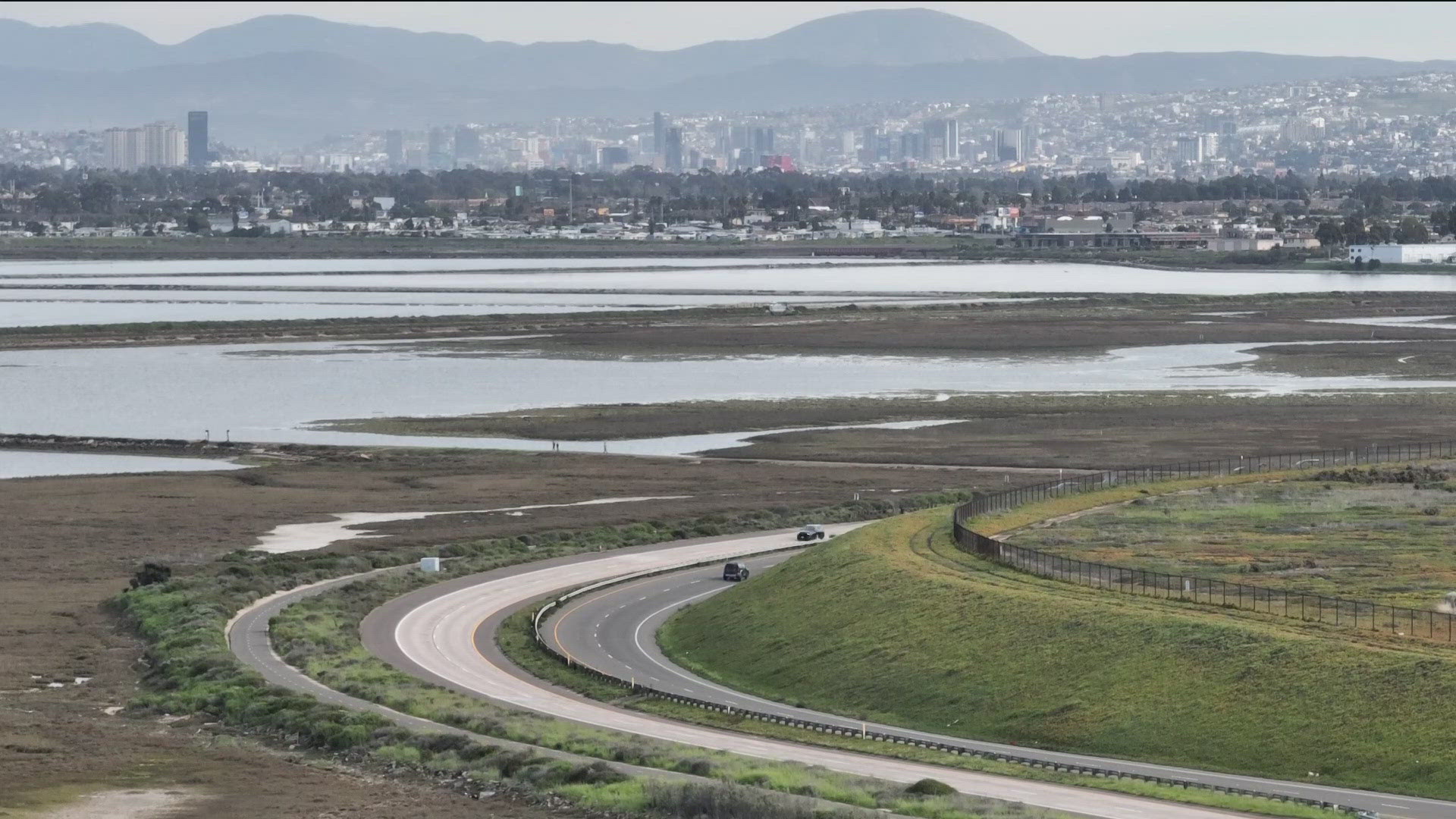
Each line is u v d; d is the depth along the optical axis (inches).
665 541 6466.5
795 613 4899.1
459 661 4596.5
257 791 3289.9
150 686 4308.6
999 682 4077.3
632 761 3422.7
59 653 4704.7
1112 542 5536.4
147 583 5561.0
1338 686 3599.9
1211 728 3602.4
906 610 4638.3
